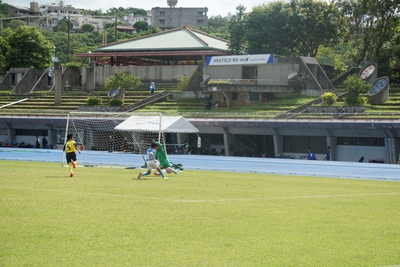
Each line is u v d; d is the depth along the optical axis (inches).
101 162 1795.0
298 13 3385.8
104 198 780.0
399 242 522.6
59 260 436.1
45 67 4653.1
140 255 456.1
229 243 504.1
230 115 2598.4
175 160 2031.3
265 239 523.5
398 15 3245.6
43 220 590.9
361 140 2268.7
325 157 2301.9
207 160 2064.5
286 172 1536.7
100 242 497.7
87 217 615.2
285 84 3016.7
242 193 892.6
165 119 1914.4
